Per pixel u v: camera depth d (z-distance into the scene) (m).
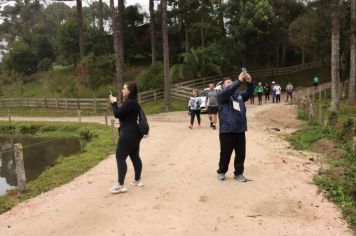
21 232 6.28
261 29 44.06
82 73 40.34
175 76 38.16
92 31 49.31
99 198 7.56
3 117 35.41
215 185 7.93
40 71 58.72
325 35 36.88
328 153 10.57
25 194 8.55
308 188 7.64
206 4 43.12
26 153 17.59
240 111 7.88
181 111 28.80
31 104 41.22
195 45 47.22
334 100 22.41
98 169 10.41
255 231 5.74
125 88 7.53
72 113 34.03
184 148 12.33
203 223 6.04
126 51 49.34
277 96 31.61
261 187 7.74
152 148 12.77
